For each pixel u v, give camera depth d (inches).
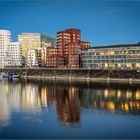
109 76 7234.3
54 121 2086.6
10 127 1909.4
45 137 1691.7
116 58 7603.4
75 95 3809.1
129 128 1887.3
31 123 2022.6
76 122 2064.5
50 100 3289.9
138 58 7170.3
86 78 7775.6
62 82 6633.9
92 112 2453.2
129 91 4269.2
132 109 2613.2
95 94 3912.4
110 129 1867.6
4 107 2728.8
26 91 4448.8
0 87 5265.8
